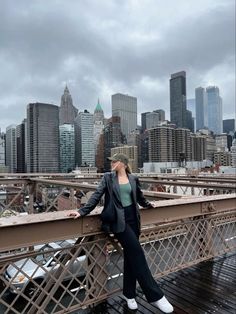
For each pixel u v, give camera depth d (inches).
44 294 103.9
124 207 113.7
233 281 149.3
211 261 175.8
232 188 235.6
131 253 114.2
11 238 92.4
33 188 359.6
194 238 158.6
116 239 124.3
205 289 140.8
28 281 99.7
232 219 181.5
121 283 129.8
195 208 152.9
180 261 151.4
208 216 162.9
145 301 129.0
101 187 111.0
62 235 104.4
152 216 131.6
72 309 112.6
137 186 119.9
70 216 103.9
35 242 97.3
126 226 113.1
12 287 96.8
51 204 344.5
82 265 114.2
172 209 140.6
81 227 110.3
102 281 121.2
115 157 116.4
